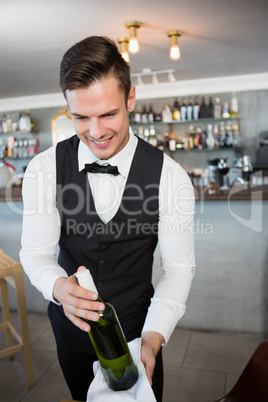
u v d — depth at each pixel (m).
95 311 0.80
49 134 6.76
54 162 1.19
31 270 1.06
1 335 2.86
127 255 1.23
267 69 5.22
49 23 3.01
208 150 6.11
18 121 6.82
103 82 0.80
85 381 1.37
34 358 2.57
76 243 1.22
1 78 4.84
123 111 0.88
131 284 1.25
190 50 4.07
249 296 2.72
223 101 5.96
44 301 3.13
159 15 3.00
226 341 2.70
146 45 3.85
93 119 0.84
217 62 4.67
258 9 2.92
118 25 3.21
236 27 3.34
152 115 6.18
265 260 2.66
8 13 2.76
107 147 0.90
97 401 0.75
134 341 0.85
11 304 3.24
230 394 0.98
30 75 4.76
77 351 1.31
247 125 5.98
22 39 3.35
